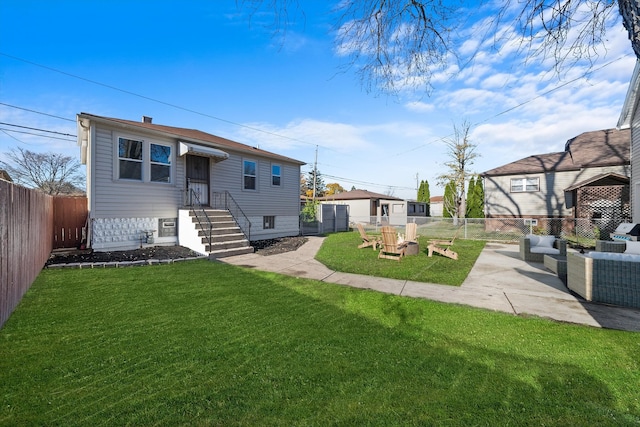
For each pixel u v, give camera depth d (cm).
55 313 412
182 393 239
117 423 204
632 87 1039
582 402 234
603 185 1416
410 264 820
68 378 257
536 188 1784
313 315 427
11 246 401
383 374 272
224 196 1245
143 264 754
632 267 474
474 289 577
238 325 384
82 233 890
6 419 204
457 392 246
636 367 288
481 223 1833
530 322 405
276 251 1045
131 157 945
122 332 355
